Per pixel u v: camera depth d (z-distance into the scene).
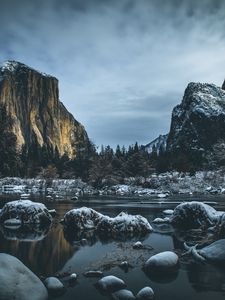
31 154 143.00
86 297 10.20
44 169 115.62
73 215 23.12
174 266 12.90
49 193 72.75
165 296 10.32
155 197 60.38
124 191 84.25
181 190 83.31
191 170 109.81
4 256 10.71
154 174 107.94
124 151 147.50
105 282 10.95
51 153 168.12
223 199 52.41
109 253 15.78
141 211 33.38
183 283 11.46
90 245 17.64
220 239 16.38
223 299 10.09
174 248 16.72
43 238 19.66
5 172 98.69
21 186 92.44
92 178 96.38
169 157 123.44
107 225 21.53
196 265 13.55
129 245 17.53
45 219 25.05
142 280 11.79
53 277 11.22
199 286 11.17
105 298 10.12
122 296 10.12
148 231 21.39
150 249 16.52
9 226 24.05
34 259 14.77
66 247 17.16
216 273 12.50
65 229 22.83
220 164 124.50
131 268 13.22
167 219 25.52
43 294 10.13
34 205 25.33
